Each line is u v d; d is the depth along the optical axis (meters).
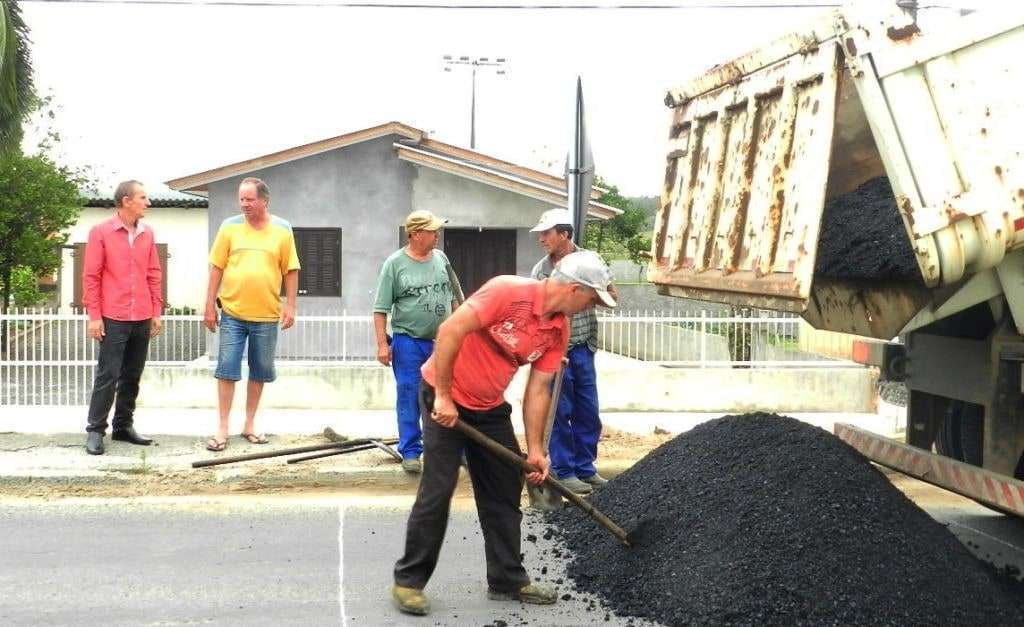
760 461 5.87
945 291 5.43
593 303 5.07
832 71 4.92
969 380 6.17
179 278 32.38
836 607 4.83
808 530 5.18
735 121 6.01
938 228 4.73
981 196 4.75
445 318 8.16
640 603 5.28
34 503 7.53
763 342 12.55
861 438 6.80
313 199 19.19
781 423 6.21
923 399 6.74
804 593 4.89
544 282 5.10
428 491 5.21
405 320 8.06
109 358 8.62
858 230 6.20
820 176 4.94
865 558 5.07
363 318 12.71
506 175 19.64
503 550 5.42
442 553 6.41
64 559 6.16
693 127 6.53
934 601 4.93
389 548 6.53
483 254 19.58
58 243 22.41
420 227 7.91
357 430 10.42
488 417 5.30
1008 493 5.46
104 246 8.53
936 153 4.75
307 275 19.27
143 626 5.06
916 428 6.78
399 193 19.27
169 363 11.98
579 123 7.85
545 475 5.33
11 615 5.18
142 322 8.80
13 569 5.95
